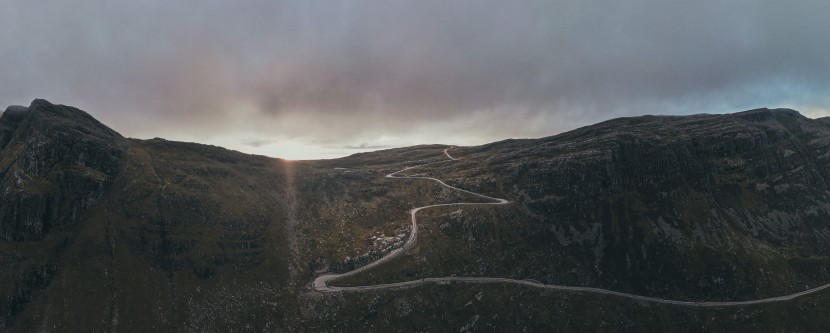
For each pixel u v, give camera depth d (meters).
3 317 199.38
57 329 193.88
